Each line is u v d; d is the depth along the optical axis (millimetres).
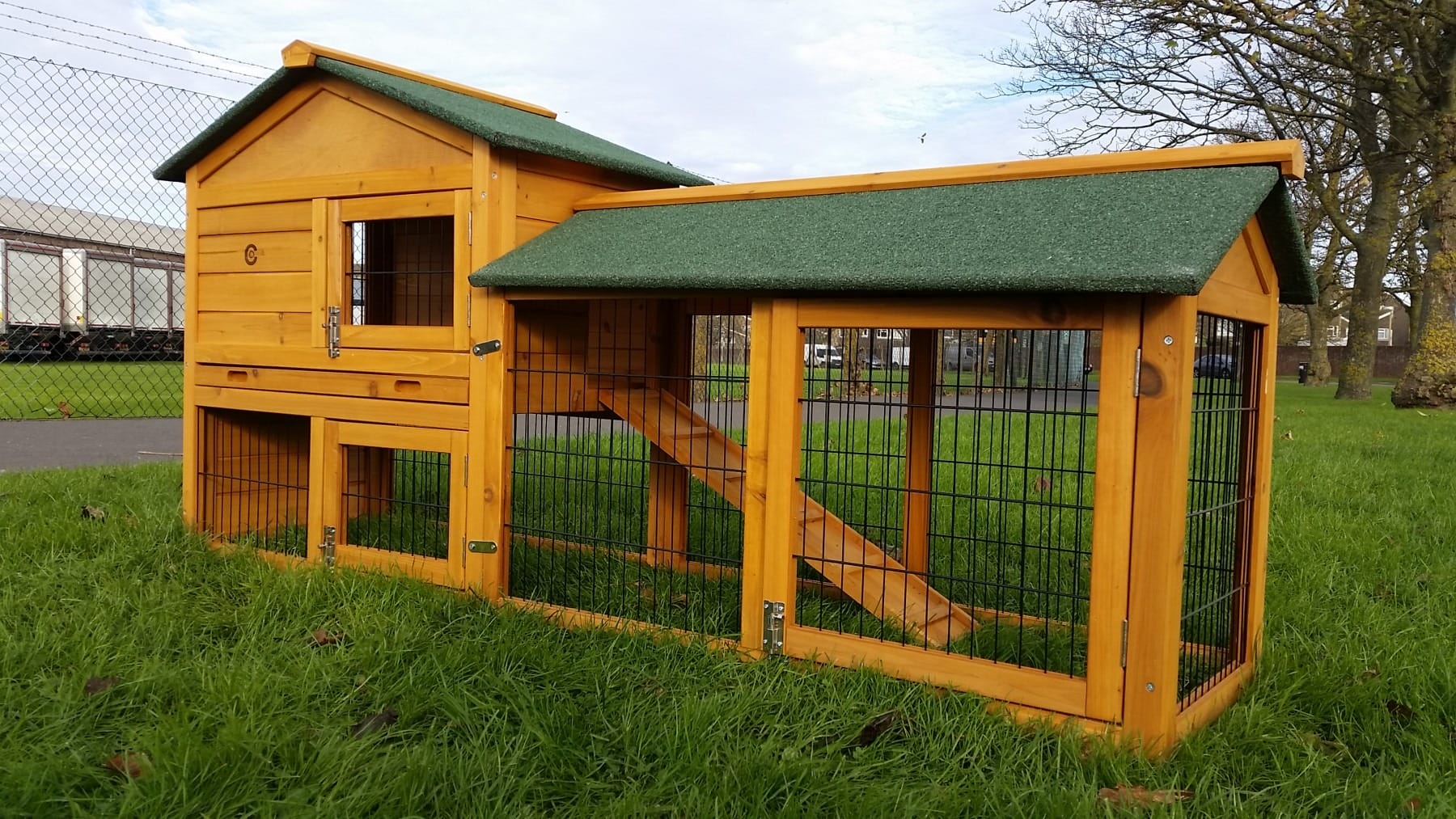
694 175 4555
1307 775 2365
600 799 2199
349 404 3943
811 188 3451
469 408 3635
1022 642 3168
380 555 3871
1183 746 2486
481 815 2043
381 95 3816
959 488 6293
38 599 3309
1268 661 3168
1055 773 2355
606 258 3342
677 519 4664
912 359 4008
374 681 2771
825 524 3789
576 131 4559
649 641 3131
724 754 2375
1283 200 2816
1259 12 12422
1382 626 3410
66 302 19844
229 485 4598
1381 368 42250
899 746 2475
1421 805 2236
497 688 2691
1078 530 2732
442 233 4574
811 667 2889
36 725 2400
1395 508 5555
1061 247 2578
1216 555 3273
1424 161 13859
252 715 2412
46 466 6562
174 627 3078
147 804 2018
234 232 4293
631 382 4434
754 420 3053
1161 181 2785
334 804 2047
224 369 4348
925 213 3045
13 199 18922
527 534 4723
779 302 2986
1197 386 3047
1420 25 12383
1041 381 12242
